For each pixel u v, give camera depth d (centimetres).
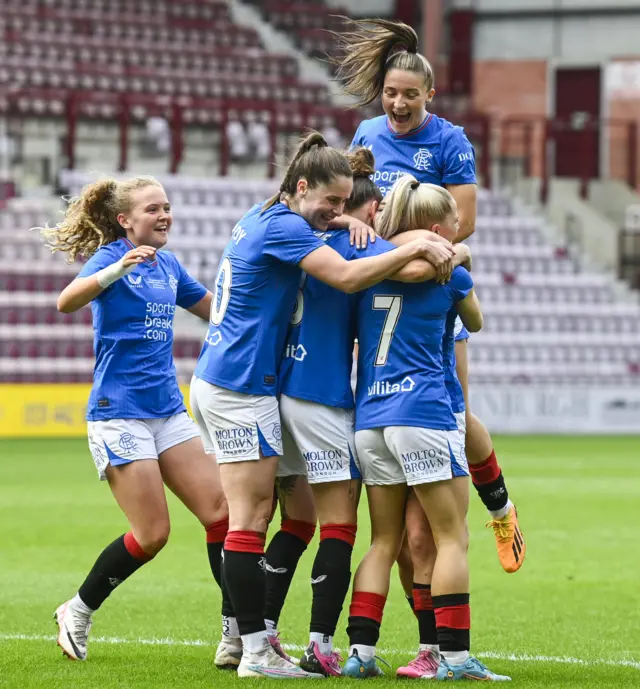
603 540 3147
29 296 7944
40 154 8662
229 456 1550
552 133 10650
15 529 3269
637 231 9912
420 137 1870
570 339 9100
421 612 1614
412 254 1502
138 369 1677
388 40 1831
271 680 1490
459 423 1612
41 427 7244
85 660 1655
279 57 10300
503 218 9669
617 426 8038
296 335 1573
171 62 9844
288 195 1579
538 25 10850
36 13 9631
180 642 1822
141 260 1620
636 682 1524
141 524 1647
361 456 1566
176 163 8794
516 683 1498
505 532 1798
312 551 2884
